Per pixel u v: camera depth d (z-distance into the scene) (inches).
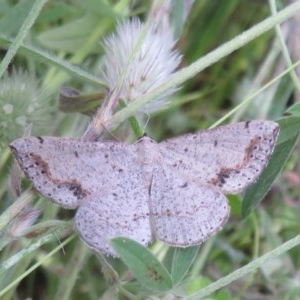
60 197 3.3
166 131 5.4
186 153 3.4
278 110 5.1
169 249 4.4
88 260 4.7
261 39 5.5
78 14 5.3
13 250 4.1
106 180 3.4
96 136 3.6
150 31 4.1
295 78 4.2
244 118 5.2
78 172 3.3
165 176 3.4
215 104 5.5
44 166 3.3
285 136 3.8
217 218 3.4
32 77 4.4
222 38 5.6
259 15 5.6
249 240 5.0
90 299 4.7
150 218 3.4
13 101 4.2
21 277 3.7
